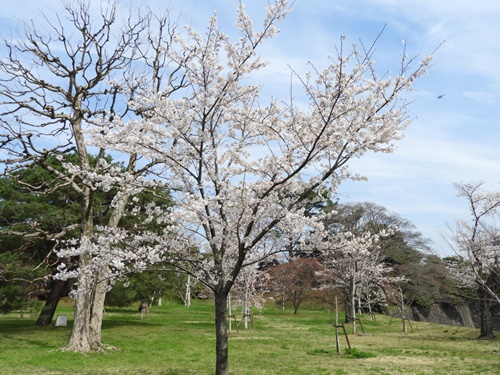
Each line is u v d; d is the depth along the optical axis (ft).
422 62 24.02
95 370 35.09
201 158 26.94
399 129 24.56
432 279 102.01
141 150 26.96
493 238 60.90
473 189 62.49
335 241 27.66
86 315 44.83
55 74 46.83
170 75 44.93
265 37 26.48
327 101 25.11
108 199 60.70
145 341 53.62
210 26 27.32
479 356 45.24
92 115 45.93
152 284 68.64
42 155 43.39
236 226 26.96
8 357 40.09
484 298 60.64
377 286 99.81
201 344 52.39
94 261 28.48
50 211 56.13
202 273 28.63
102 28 46.34
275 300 129.29
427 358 43.57
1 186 58.29
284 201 26.23
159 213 28.25
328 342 57.47
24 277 55.57
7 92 44.65
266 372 35.19
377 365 38.88
